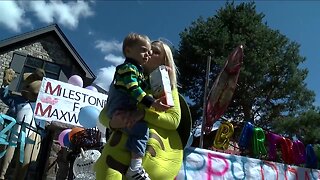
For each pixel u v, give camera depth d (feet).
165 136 9.44
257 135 19.93
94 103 25.81
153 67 10.15
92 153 17.29
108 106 8.66
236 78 20.93
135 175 8.00
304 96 76.13
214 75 75.15
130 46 8.49
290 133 54.65
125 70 8.15
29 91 28.50
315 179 19.76
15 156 20.25
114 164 8.18
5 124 19.54
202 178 15.42
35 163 20.65
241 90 72.18
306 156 21.45
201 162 15.69
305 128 53.26
